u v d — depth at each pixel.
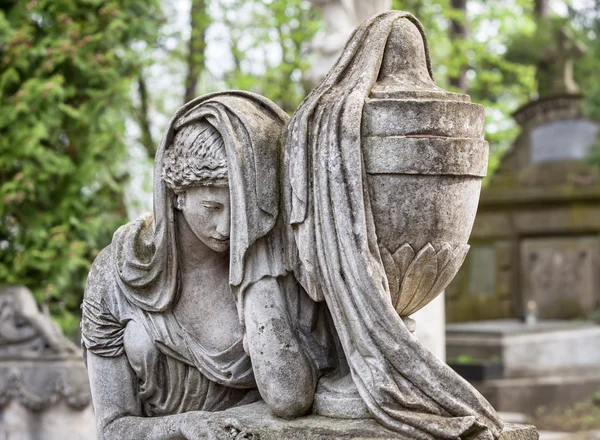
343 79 3.19
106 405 3.44
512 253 16.86
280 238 3.22
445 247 3.08
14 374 7.28
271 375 3.14
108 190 9.39
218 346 3.37
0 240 9.03
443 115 3.05
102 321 3.44
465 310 16.73
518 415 11.35
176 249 3.37
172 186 3.30
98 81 9.22
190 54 13.65
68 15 9.12
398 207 3.04
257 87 13.75
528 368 12.18
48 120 8.90
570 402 12.12
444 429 2.88
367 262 2.99
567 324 14.78
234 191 3.16
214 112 3.22
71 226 9.05
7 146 8.78
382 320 2.99
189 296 3.39
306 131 3.09
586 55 17.81
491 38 14.88
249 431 3.10
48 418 7.29
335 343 3.27
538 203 16.70
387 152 3.02
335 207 3.01
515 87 20.56
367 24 3.23
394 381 2.98
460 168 3.06
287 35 13.03
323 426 3.05
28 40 8.85
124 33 9.50
